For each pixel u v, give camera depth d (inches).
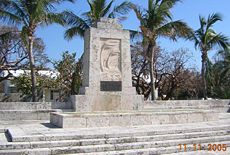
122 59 682.8
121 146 389.1
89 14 905.5
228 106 855.7
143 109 687.1
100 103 649.0
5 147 365.7
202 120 578.6
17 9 799.7
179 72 1413.6
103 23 682.2
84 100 639.1
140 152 379.9
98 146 382.6
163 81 1438.2
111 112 601.6
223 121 581.6
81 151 373.7
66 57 1264.8
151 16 905.5
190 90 1541.6
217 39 1002.1
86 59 675.4
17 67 1277.1
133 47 1337.4
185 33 899.4
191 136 447.2
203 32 1021.2
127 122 514.9
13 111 628.7
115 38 684.7
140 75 1387.8
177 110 645.9
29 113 637.3
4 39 973.2
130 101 673.0
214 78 1429.6
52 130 451.8
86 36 684.7
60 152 366.3
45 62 1305.4
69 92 1254.3
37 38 1253.7
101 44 674.2
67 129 462.9
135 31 941.8
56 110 650.2
